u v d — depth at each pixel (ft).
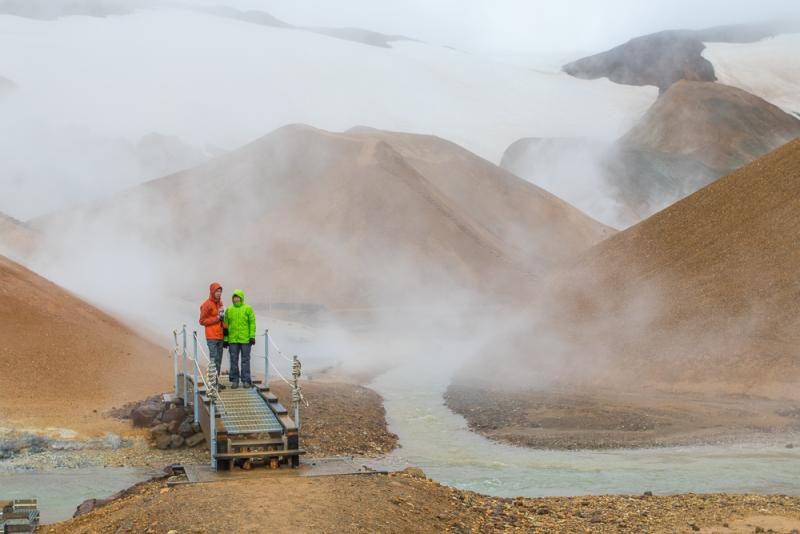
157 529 35.14
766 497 49.24
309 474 47.67
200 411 68.18
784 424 81.46
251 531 34.14
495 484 58.80
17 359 86.89
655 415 87.66
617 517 43.14
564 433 81.15
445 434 82.43
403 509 39.73
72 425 71.61
